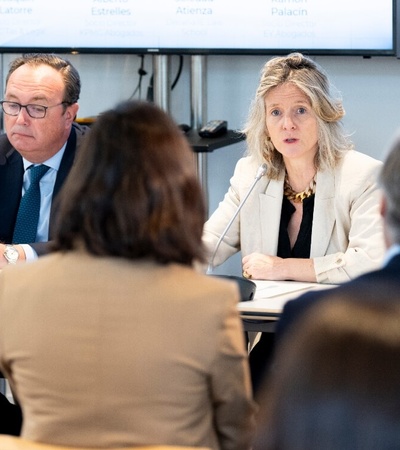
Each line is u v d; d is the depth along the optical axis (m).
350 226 4.43
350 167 4.43
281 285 4.19
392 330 1.64
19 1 6.62
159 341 2.31
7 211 4.67
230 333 2.36
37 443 2.31
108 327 2.33
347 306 1.72
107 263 2.39
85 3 6.57
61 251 2.47
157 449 2.22
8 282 2.47
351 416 1.60
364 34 6.32
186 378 2.33
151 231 2.36
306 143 4.41
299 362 1.68
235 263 6.79
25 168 4.70
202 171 6.50
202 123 6.69
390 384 1.59
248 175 4.65
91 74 7.00
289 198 4.56
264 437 1.74
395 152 2.19
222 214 4.70
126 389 2.32
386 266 2.00
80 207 2.40
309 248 4.50
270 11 6.41
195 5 6.48
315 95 4.39
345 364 1.63
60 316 2.36
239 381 2.41
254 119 4.57
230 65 6.78
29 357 2.39
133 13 6.54
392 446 1.56
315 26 6.38
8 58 6.98
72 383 2.34
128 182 2.37
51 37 6.64
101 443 2.33
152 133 2.43
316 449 1.62
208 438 2.45
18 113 4.54
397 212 2.15
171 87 6.88
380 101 6.57
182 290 2.35
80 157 2.47
